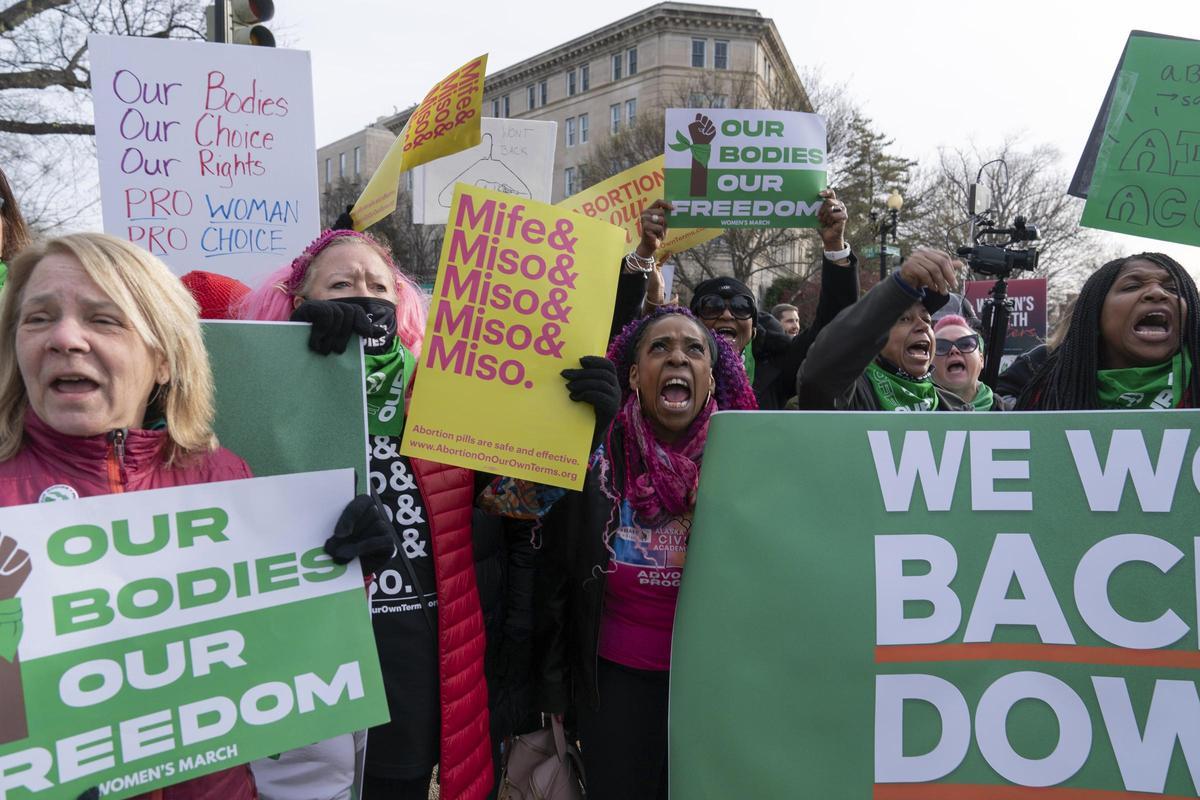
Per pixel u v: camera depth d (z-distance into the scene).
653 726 2.19
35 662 1.46
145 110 3.46
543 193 4.11
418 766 2.12
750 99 31.06
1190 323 2.10
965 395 3.93
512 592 2.52
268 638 1.68
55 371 1.48
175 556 1.61
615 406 2.06
